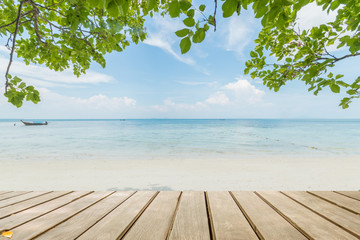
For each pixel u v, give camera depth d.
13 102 1.83
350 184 7.96
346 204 2.45
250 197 2.82
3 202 2.67
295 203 2.55
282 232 1.84
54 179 8.86
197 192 3.09
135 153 17.81
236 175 9.40
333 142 26.41
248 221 2.15
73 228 1.94
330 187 7.60
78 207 2.48
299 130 56.00
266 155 16.33
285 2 1.10
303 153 17.28
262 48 2.98
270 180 8.54
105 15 2.82
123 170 10.66
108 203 2.62
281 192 3.02
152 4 1.15
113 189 7.49
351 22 2.17
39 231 1.86
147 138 33.12
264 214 2.24
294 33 2.66
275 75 3.05
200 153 17.70
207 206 2.65
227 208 2.44
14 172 10.22
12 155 16.66
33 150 19.91
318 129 60.97
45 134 42.44
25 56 3.20
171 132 49.25
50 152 18.50
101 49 3.09
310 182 8.23
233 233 1.84
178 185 7.94
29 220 2.11
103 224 2.02
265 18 1.19
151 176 9.31
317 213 2.23
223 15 1.15
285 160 13.62
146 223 2.05
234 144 24.47
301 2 1.11
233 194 2.95
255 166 11.54
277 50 3.02
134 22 3.28
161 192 3.09
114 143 26.11
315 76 2.29
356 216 2.13
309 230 1.84
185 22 1.21
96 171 10.40
